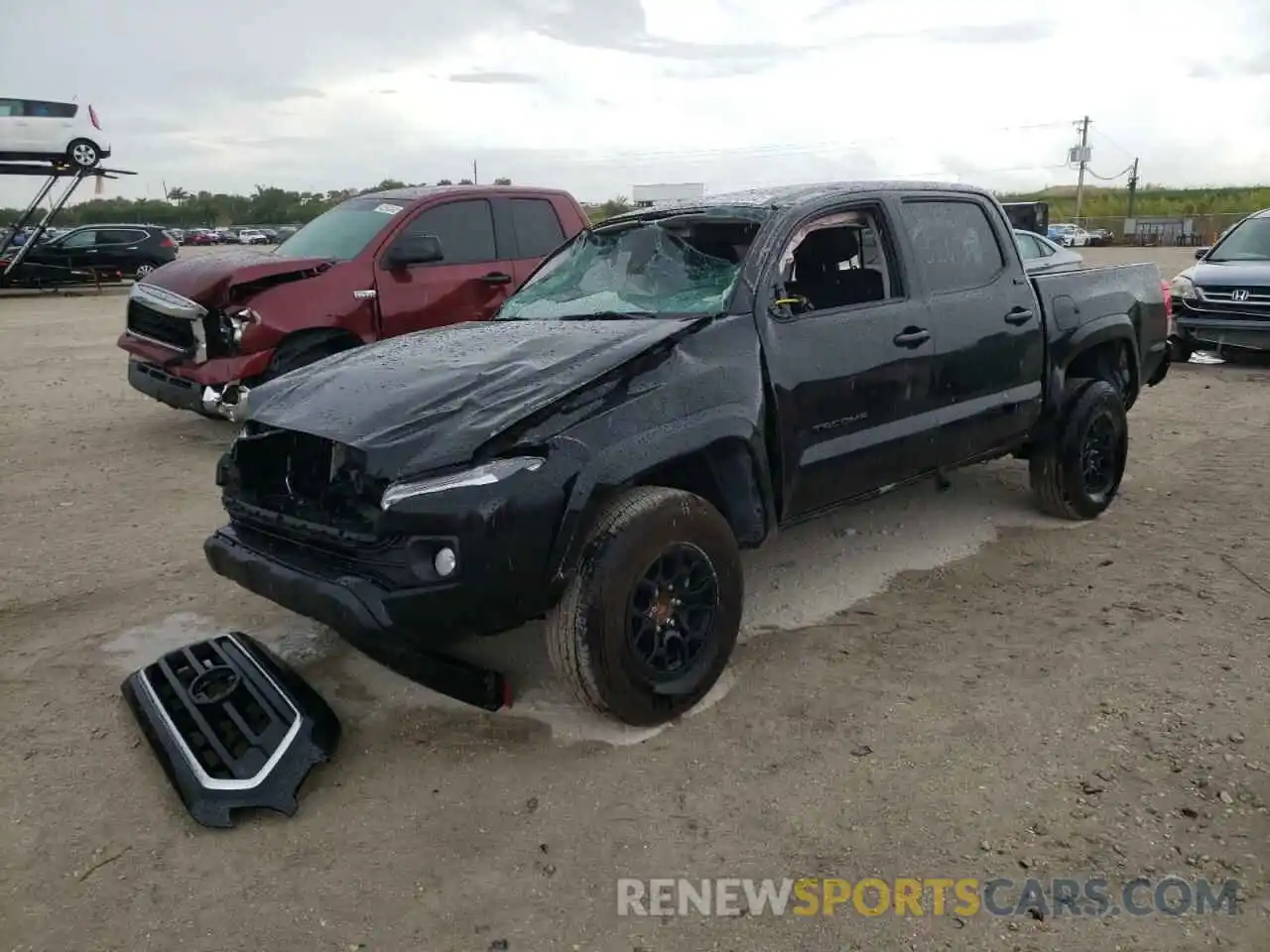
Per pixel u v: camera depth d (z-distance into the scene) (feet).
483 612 10.33
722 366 12.21
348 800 10.61
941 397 15.23
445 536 10.10
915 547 17.72
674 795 10.52
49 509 21.03
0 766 11.41
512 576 10.28
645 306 13.91
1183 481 21.62
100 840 10.05
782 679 12.96
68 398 34.17
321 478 11.49
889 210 15.07
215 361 23.75
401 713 12.40
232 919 8.90
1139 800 10.11
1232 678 12.48
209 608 15.76
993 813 10.01
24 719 12.43
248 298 23.61
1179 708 11.82
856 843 9.66
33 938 8.70
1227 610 14.56
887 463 14.57
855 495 14.37
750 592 15.90
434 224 26.48
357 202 27.91
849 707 12.18
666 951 8.38
